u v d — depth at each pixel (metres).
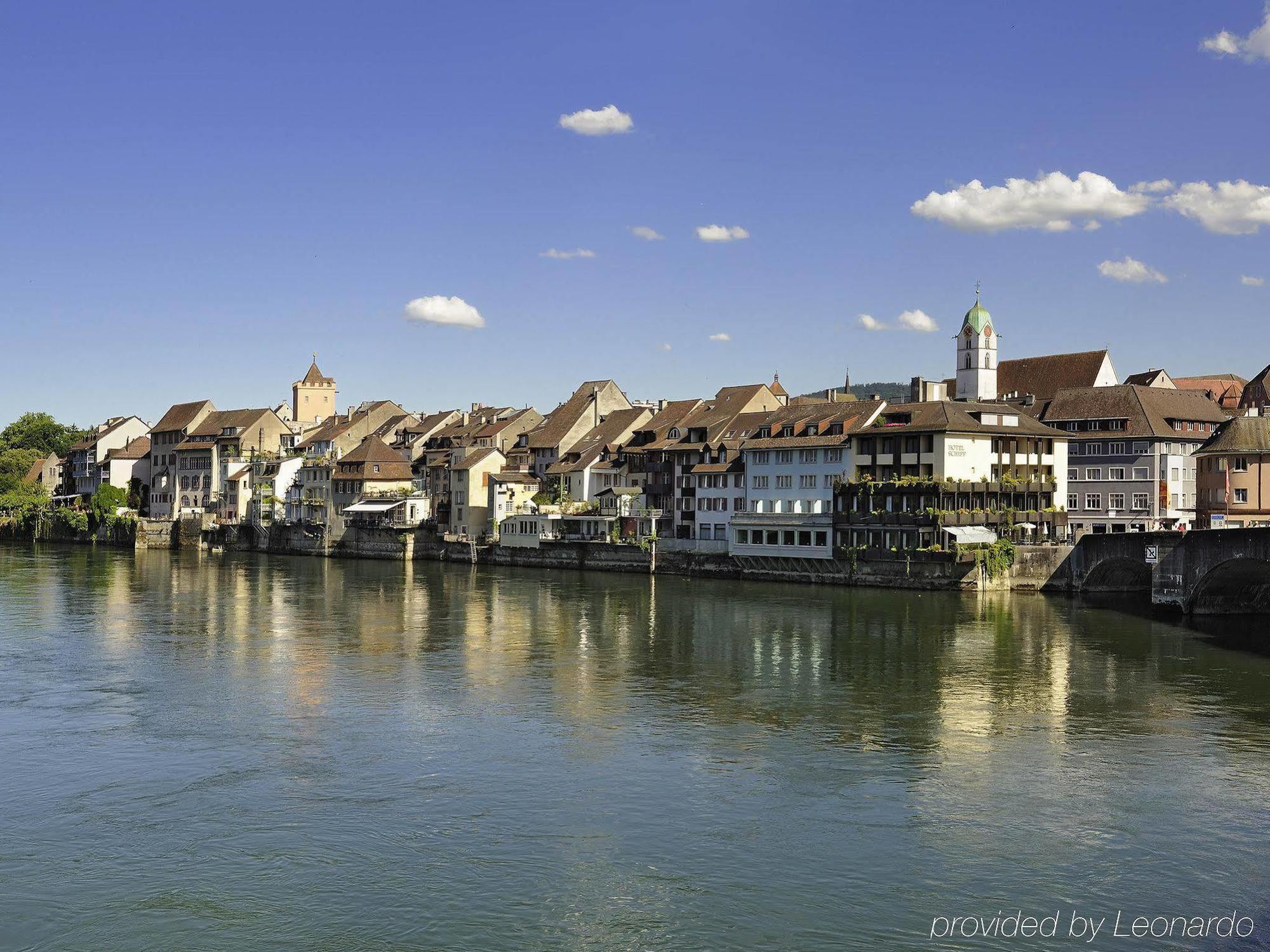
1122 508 129.12
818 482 123.62
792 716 55.66
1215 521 102.69
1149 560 94.56
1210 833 39.06
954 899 34.00
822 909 33.38
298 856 37.16
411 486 184.62
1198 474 111.19
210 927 32.44
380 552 178.00
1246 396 150.75
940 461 111.81
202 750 49.44
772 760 47.69
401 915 33.00
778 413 134.25
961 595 105.56
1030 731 52.66
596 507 151.75
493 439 183.62
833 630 84.12
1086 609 95.56
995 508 113.00
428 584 126.19
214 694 61.00
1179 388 164.38
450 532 173.38
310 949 31.20
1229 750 49.22
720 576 130.12
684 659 71.88
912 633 81.88
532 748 49.75
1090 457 131.25
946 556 107.56
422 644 78.81
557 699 59.84
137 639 80.69
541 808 41.62
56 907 33.69
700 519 139.50
